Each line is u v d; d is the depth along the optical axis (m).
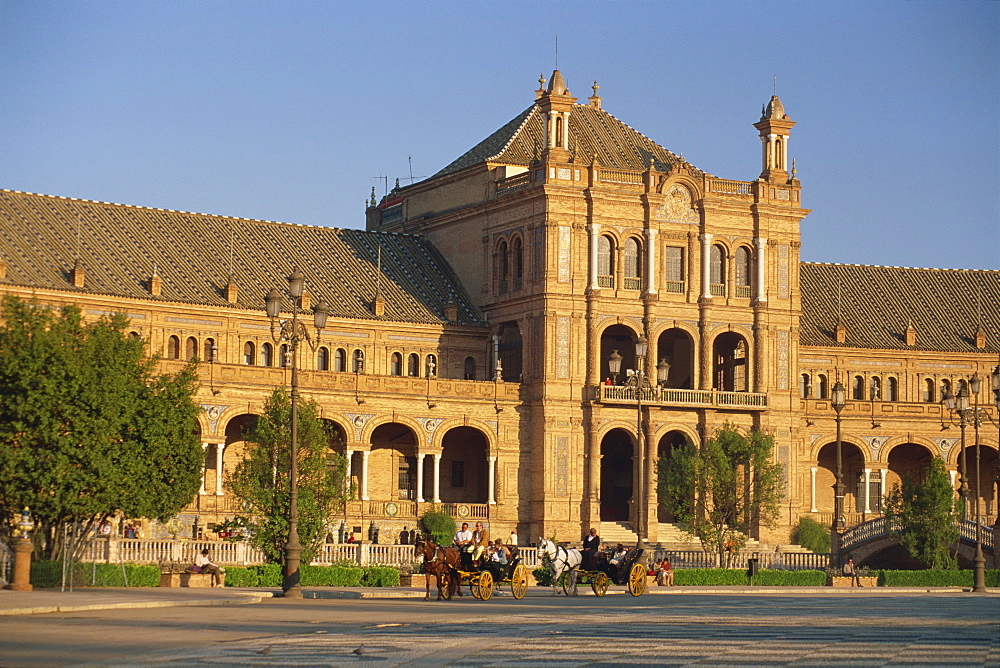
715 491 104.88
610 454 124.38
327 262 120.38
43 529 75.38
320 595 70.75
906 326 134.50
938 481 103.94
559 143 117.44
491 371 120.75
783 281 122.69
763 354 121.38
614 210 117.94
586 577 75.88
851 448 129.62
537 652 42.03
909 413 129.00
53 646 42.66
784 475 121.00
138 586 74.19
